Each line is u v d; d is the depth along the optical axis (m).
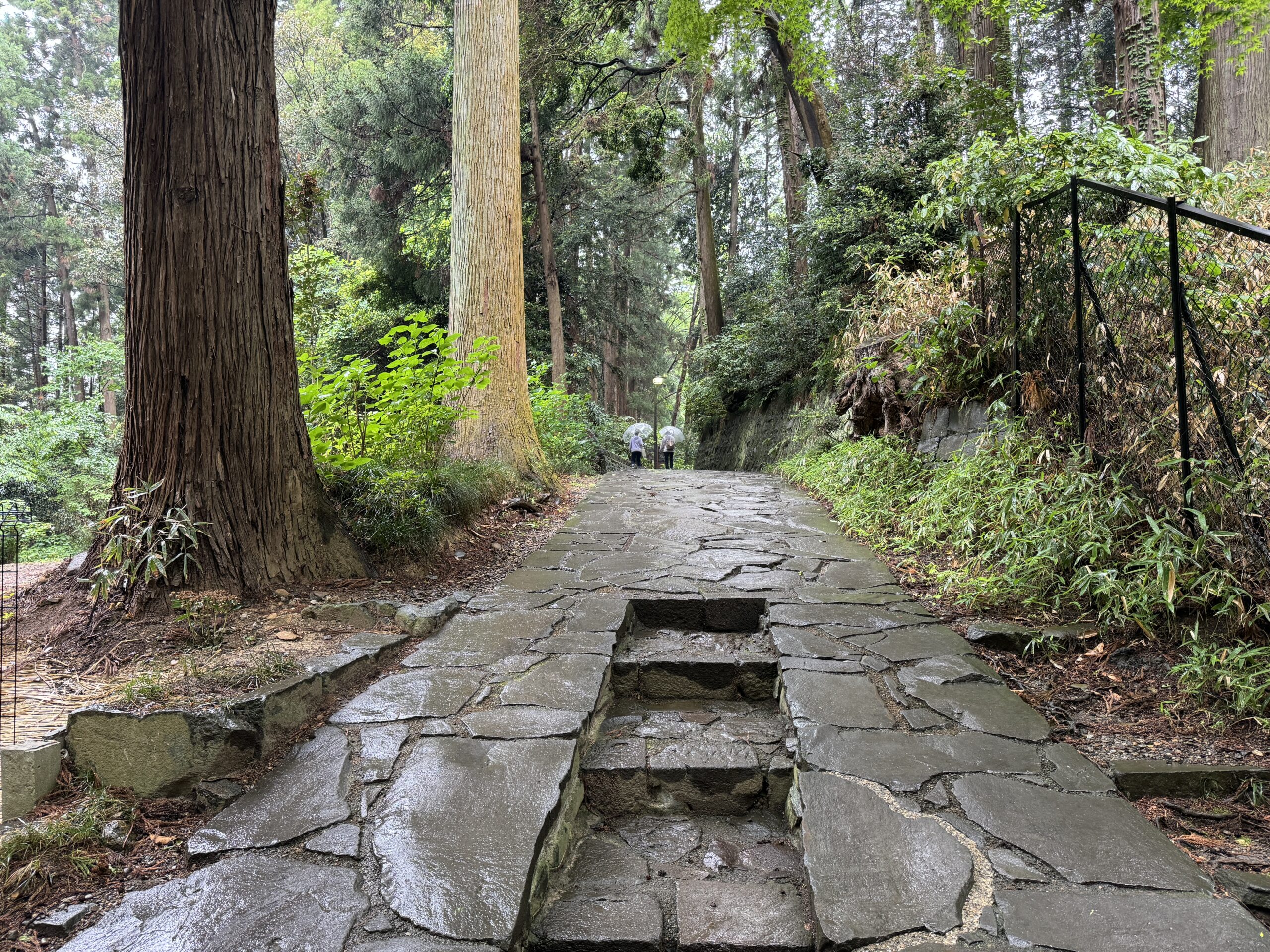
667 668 3.15
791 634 3.31
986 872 1.70
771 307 12.45
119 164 23.41
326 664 2.65
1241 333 3.03
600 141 14.87
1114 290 3.60
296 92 19.88
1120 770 2.18
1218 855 1.85
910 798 2.02
